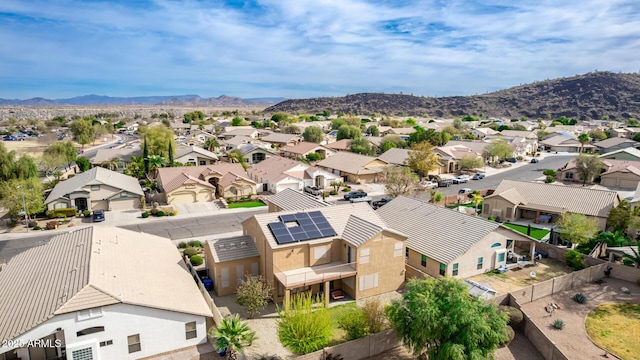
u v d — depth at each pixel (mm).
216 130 172500
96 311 24906
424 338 25094
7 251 46500
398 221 46344
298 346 25812
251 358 27344
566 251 44000
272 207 49188
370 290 36156
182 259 38031
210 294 36344
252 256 36688
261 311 33469
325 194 73812
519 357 28391
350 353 27109
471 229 40625
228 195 71250
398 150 101938
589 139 145250
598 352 28344
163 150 97250
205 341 28719
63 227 55375
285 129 159500
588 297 36188
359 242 35125
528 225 55125
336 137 143625
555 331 30812
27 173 67375
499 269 40906
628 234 50406
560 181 90250
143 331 26453
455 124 176125
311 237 35781
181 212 63094
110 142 156125
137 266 31797
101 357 25438
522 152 126688
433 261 39188
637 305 34781
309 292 32469
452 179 88312
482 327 24469
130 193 63969
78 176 70500
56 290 26188
